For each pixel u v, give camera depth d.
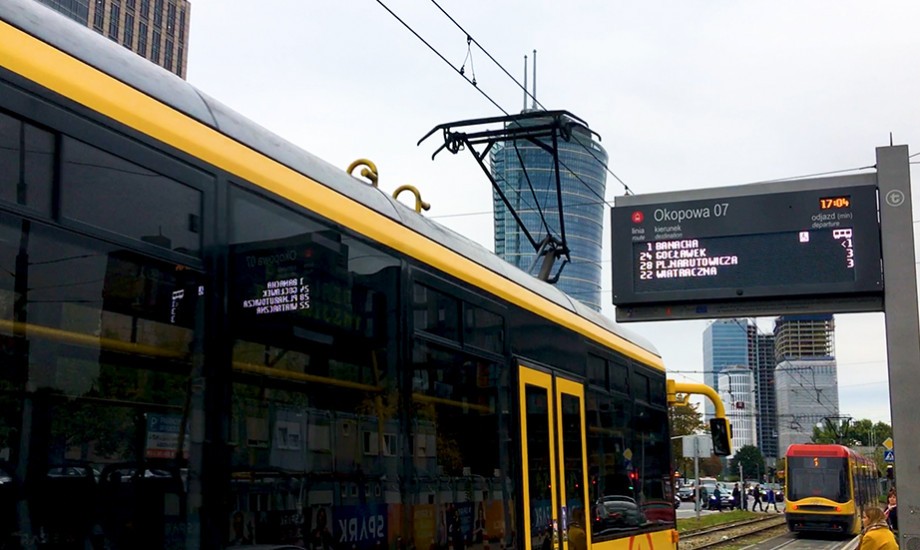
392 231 5.48
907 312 11.75
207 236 3.99
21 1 3.50
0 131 3.17
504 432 6.62
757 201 14.74
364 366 4.96
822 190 14.43
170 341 3.71
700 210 15.06
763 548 27.38
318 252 4.72
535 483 7.08
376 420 5.01
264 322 4.23
